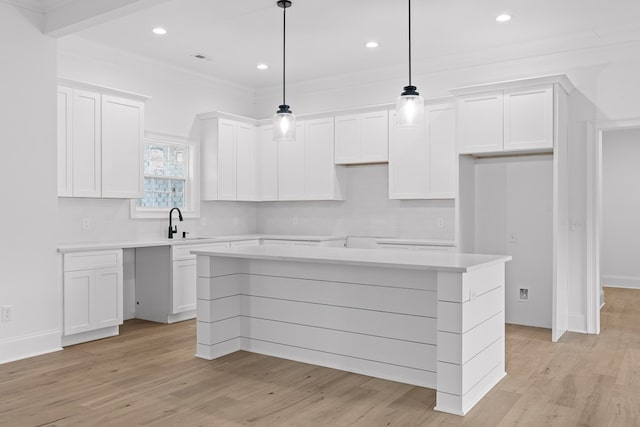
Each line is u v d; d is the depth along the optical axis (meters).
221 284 4.05
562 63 4.95
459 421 2.79
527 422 2.78
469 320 3.00
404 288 3.39
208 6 4.15
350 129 5.91
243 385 3.35
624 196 7.79
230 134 6.24
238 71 6.11
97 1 3.78
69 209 4.87
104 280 4.57
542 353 4.12
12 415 2.86
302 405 3.01
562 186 4.72
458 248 5.04
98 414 2.87
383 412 2.91
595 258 4.87
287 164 6.41
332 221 6.45
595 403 3.04
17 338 3.94
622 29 4.61
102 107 4.80
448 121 5.27
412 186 5.50
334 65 5.86
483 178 5.37
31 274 4.04
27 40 4.03
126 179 5.03
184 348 4.27
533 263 5.14
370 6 4.14
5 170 3.88
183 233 5.81
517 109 4.66
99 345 4.37
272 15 4.34
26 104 4.02
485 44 5.12
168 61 5.68
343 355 3.67
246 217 6.95
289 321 3.94
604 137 7.91
